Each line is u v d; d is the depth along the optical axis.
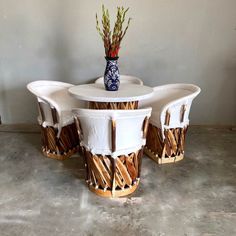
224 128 3.93
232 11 3.50
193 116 3.97
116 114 1.87
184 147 3.26
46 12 3.48
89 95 2.39
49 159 2.91
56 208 2.09
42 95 2.75
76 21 3.51
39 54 3.66
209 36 3.61
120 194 2.24
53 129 2.79
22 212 2.04
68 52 3.65
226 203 2.17
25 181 2.47
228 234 1.84
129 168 2.20
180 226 1.91
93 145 2.10
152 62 3.70
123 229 1.87
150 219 1.98
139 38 3.60
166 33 3.58
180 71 3.76
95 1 3.44
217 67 3.74
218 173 2.66
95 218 1.98
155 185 2.42
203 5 3.48
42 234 1.82
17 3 3.44
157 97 3.04
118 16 2.44
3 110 3.90
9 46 3.62
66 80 3.77
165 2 3.46
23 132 3.76
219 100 3.89
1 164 2.79
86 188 2.37
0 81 3.77
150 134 2.88
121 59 3.68
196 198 2.24
